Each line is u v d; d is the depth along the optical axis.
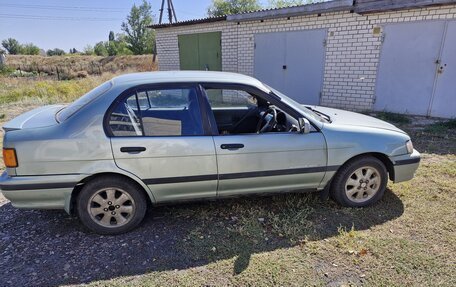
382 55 7.76
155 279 2.26
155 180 2.71
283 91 9.82
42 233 2.85
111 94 2.66
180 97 2.79
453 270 2.29
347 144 3.01
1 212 3.22
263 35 9.78
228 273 2.31
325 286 2.17
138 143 2.62
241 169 2.85
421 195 3.46
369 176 3.18
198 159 2.74
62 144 2.53
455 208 3.18
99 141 2.57
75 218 3.11
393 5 7.11
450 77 6.98
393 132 3.21
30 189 2.54
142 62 39.41
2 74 26.50
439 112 7.30
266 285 2.19
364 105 8.37
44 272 2.33
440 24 6.86
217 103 3.17
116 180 2.68
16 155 2.49
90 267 2.39
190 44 11.91
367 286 2.16
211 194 2.91
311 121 2.99
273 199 3.42
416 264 2.36
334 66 8.60
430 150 5.04
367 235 2.74
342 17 8.12
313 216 3.08
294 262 2.42
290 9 8.75
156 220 3.05
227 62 11.01
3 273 2.32
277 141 2.88
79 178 2.58
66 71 30.41
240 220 3.03
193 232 2.81
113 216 2.78
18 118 2.92
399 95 7.77
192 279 2.25
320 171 3.03
